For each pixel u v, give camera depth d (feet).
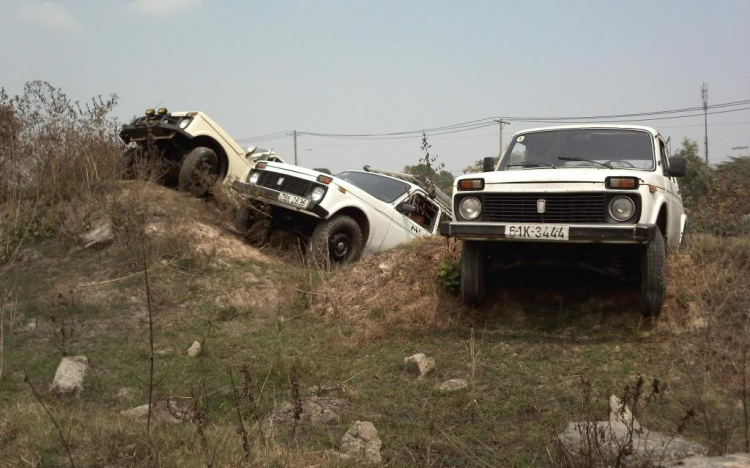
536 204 18.66
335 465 11.19
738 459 10.01
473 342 19.56
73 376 16.65
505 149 23.21
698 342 16.88
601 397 14.65
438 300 22.80
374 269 26.37
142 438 11.81
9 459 10.98
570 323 20.29
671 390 14.35
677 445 10.89
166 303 25.16
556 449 11.48
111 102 34.96
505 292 22.56
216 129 35.81
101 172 32.68
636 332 18.67
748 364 14.48
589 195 18.16
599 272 21.20
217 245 29.91
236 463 10.73
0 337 19.33
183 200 33.01
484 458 11.90
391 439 13.05
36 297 24.90
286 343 21.44
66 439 11.85
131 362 19.26
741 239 22.18
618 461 9.76
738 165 30.14
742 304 17.63
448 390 15.81
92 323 23.02
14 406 14.43
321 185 29.84
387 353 19.67
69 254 28.96
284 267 29.53
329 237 29.68
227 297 25.95
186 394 15.90
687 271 20.89
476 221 19.52
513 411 14.38
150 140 34.42
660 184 19.16
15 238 29.91
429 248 26.00
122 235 29.04
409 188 34.94
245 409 14.84
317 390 16.35
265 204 31.01
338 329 22.29
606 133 22.24
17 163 32.65
